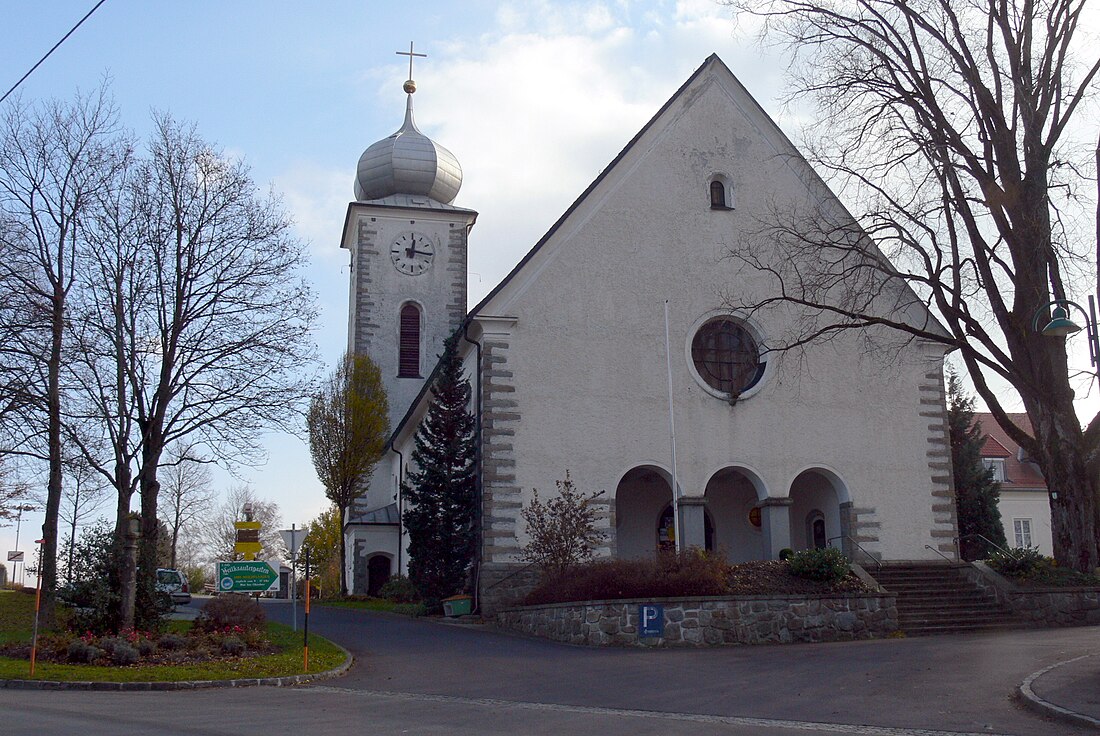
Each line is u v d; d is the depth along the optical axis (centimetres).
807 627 2580
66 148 2605
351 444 5409
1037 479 5397
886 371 3512
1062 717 1319
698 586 2548
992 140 2773
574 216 3353
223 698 1683
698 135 3503
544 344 3247
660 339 3334
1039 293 2752
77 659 2072
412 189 6047
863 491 3412
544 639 2659
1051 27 2694
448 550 3616
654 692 1683
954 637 2523
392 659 2258
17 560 3072
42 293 2536
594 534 3141
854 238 3434
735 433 3338
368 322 5697
